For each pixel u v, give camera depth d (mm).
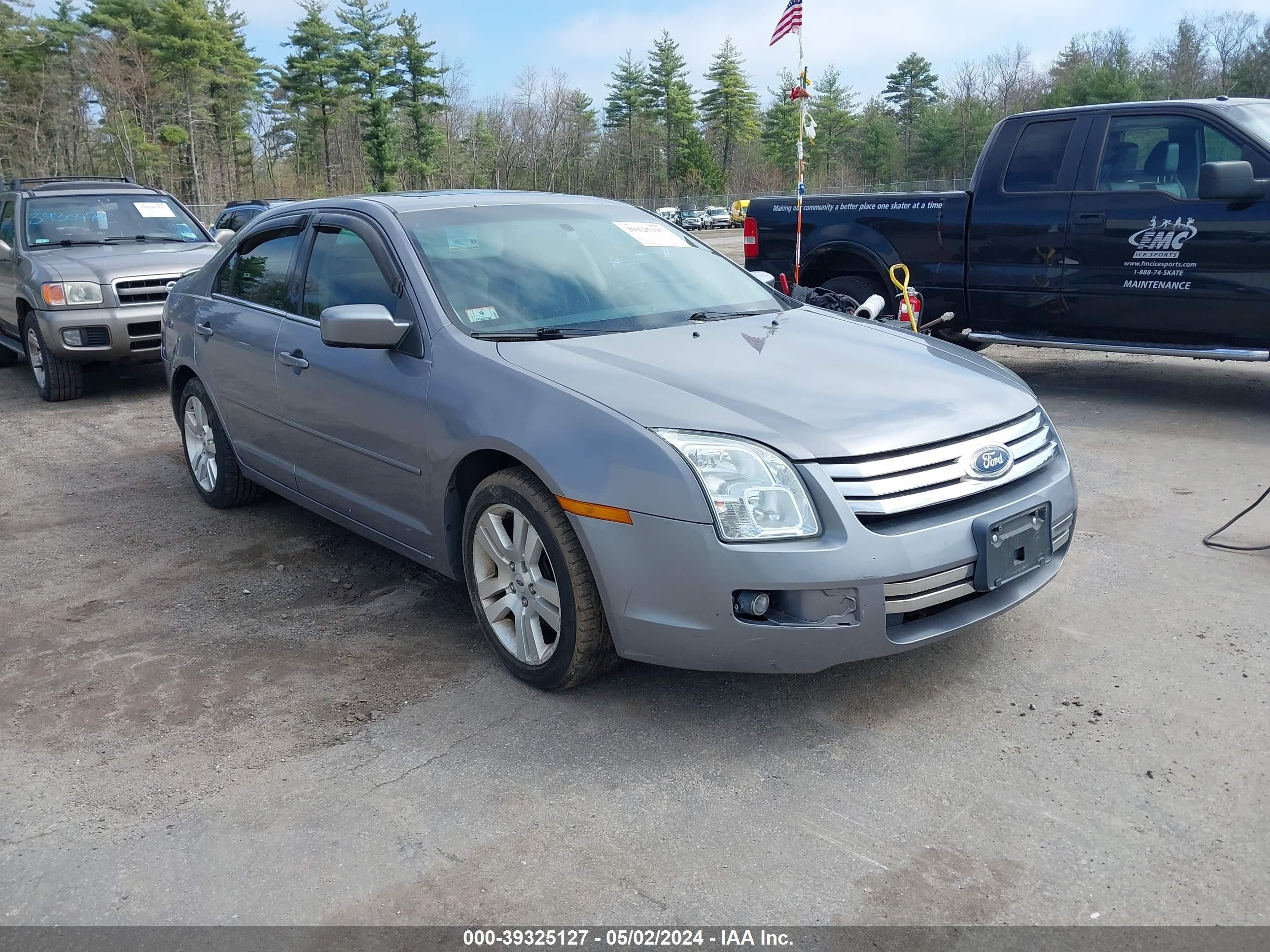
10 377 10484
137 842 2707
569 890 2451
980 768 2889
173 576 4699
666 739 3113
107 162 67750
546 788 2877
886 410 3125
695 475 2875
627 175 91562
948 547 2971
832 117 88500
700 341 3701
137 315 8750
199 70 67812
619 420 3031
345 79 72625
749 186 90938
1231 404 7102
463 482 3635
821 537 2855
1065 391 7758
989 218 7375
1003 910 2330
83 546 5160
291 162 82938
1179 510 4961
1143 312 6840
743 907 2369
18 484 6395
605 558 3010
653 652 3043
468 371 3494
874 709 3236
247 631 4047
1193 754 2906
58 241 9500
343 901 2447
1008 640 3662
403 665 3691
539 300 3912
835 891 2410
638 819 2717
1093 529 4766
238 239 5355
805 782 2859
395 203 4348
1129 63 75875
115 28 67250
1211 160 6504
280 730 3260
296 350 4391
